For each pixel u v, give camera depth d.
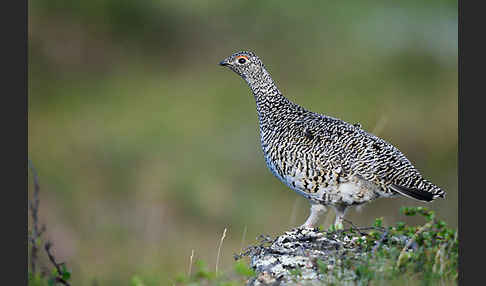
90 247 30.52
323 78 48.12
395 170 16.80
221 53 51.34
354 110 43.09
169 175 37.06
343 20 52.72
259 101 19.08
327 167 16.92
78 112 46.44
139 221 33.56
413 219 31.03
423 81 48.59
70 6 52.41
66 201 35.22
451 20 53.84
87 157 39.59
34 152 39.84
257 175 37.69
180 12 52.56
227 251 29.69
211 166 38.12
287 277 13.77
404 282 12.95
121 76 51.00
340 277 13.16
